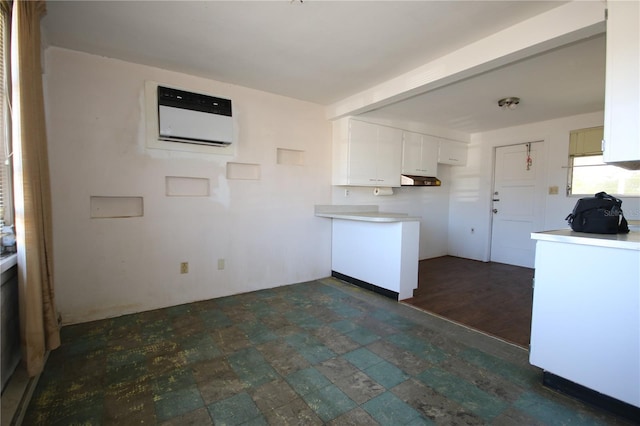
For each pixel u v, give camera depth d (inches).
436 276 168.1
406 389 69.8
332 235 163.3
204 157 122.4
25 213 62.1
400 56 100.0
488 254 205.9
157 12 77.2
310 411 62.4
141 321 104.3
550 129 173.9
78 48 96.7
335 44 92.9
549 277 69.3
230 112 119.3
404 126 173.0
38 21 69.6
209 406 63.7
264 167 137.5
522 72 107.0
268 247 141.3
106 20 80.9
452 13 76.3
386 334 97.3
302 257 152.9
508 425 58.9
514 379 73.9
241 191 132.2
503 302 127.7
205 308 116.9
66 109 97.6
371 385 71.1
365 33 86.4
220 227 127.9
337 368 77.9
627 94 59.8
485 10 74.9
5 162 67.9
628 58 59.6
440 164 212.7
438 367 78.8
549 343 69.4
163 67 110.4
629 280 58.7
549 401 65.8
